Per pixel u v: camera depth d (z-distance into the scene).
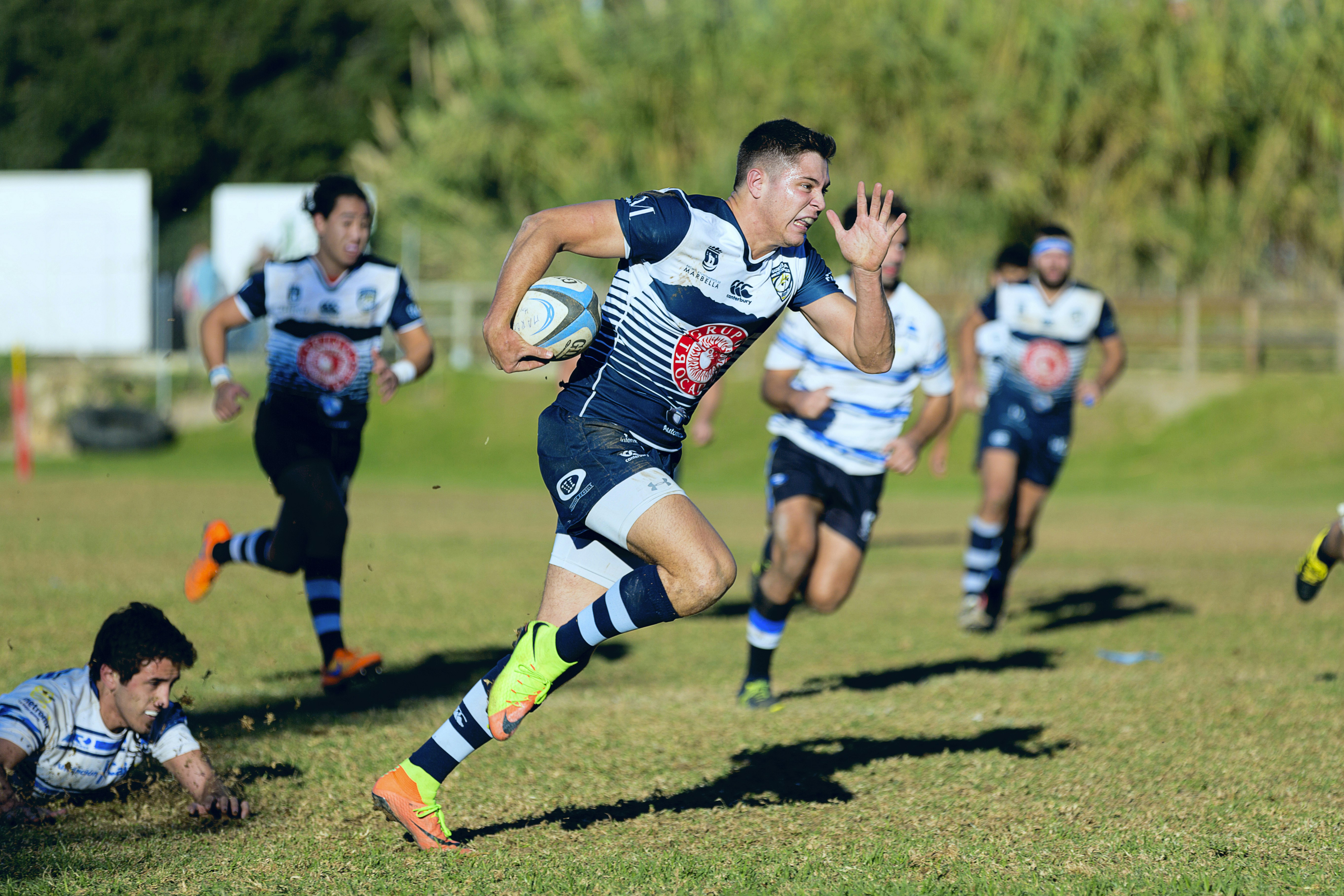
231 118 138.12
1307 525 52.81
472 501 62.75
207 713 19.27
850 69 100.38
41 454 86.19
